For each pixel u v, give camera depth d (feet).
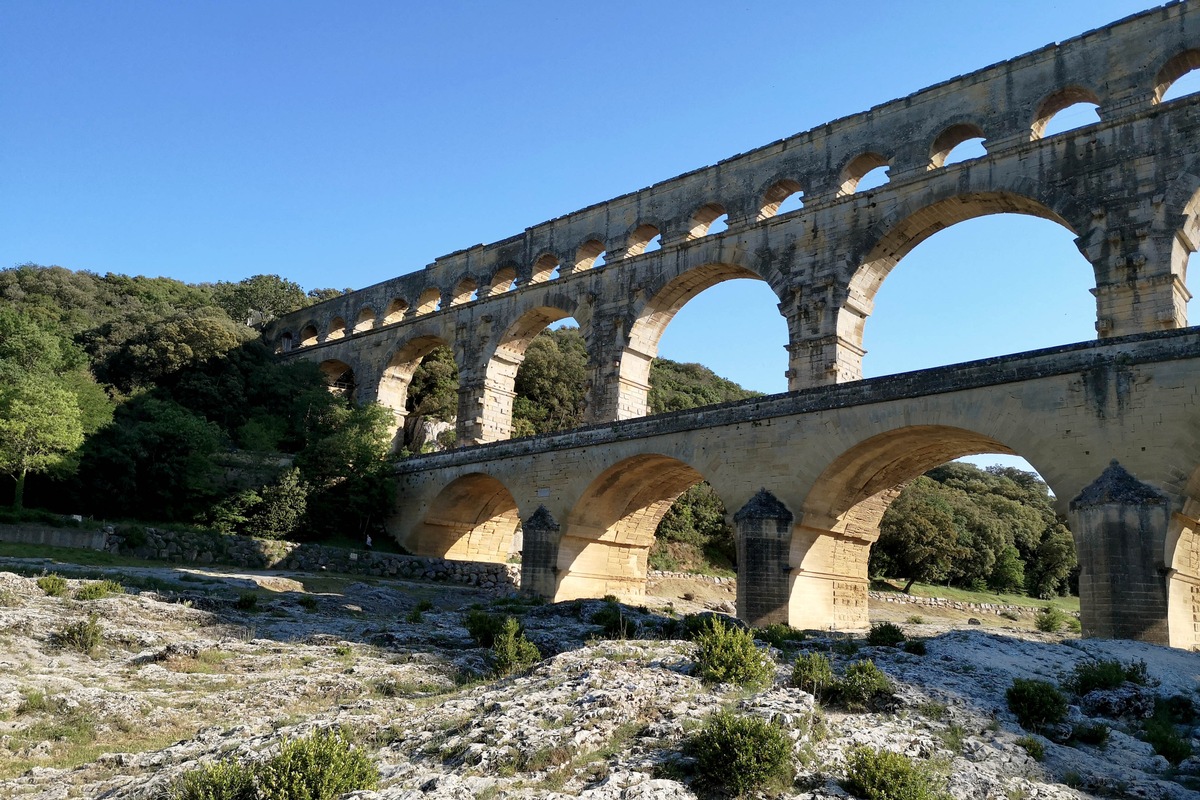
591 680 59.11
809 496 127.24
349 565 177.27
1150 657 83.97
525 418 283.79
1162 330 108.27
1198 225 121.49
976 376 113.80
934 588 256.93
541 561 160.04
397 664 87.71
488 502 198.59
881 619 198.59
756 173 167.94
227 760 48.67
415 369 258.98
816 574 131.13
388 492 198.18
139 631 91.45
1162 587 95.50
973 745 54.29
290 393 230.89
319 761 44.62
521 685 64.13
